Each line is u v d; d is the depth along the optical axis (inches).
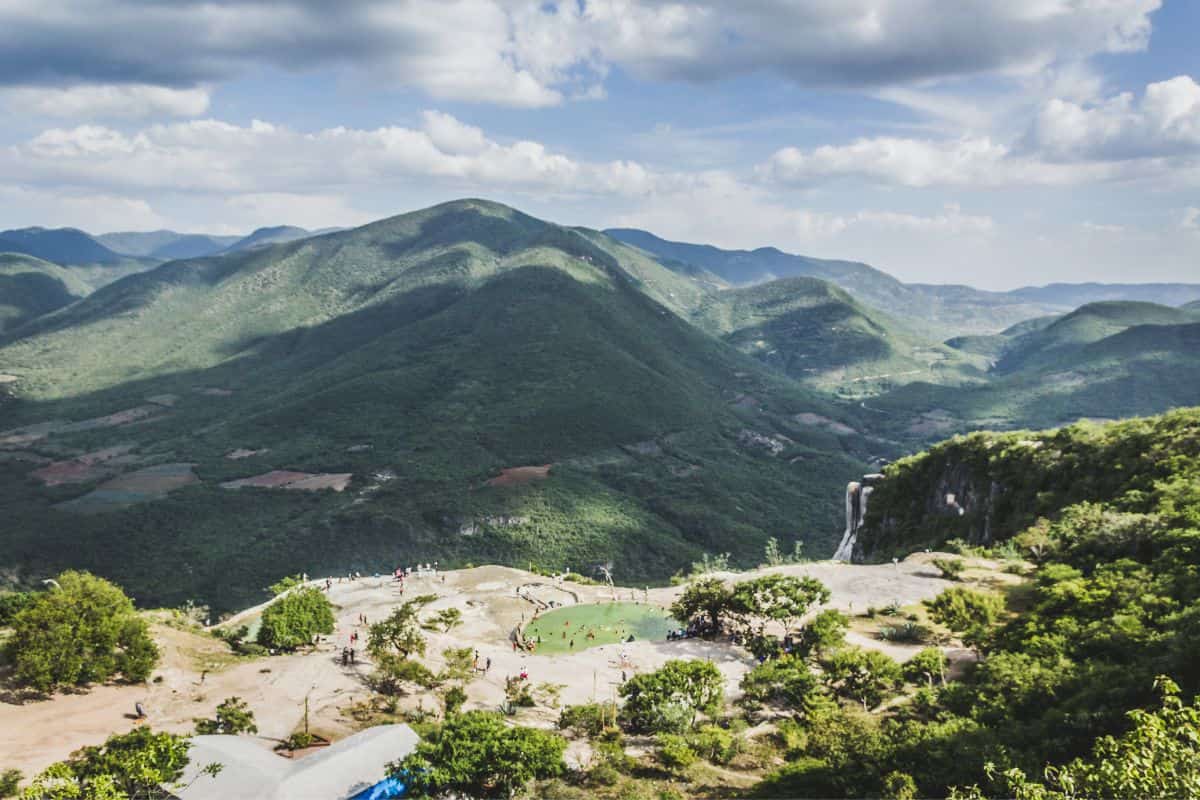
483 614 3511.3
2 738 1724.9
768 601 2854.3
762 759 1850.4
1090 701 1544.0
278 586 4020.7
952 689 1969.7
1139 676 1560.0
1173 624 1801.2
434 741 1733.5
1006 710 1686.8
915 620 2851.9
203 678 2228.1
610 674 2605.8
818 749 1769.2
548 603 3666.3
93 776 1322.6
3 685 1972.2
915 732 1625.2
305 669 2325.3
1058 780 883.4
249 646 2593.5
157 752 1430.9
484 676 2539.4
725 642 2878.9
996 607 2571.4
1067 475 4298.7
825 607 3102.9
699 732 1975.9
